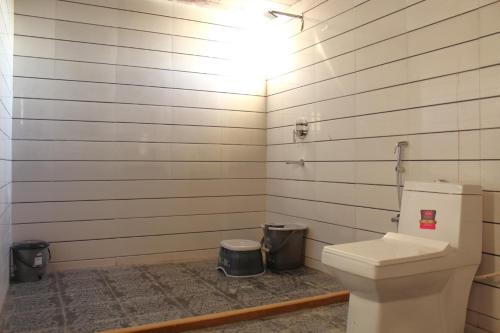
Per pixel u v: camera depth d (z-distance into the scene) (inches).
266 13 154.4
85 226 140.6
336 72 132.3
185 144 156.6
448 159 97.2
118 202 145.6
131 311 101.4
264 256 149.3
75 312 100.5
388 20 113.4
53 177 136.3
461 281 86.7
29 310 101.4
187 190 156.9
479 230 88.0
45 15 134.7
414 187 95.2
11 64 126.0
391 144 112.4
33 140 133.6
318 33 140.8
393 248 82.9
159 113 151.9
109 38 143.6
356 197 124.3
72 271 136.8
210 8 158.2
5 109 108.7
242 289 119.8
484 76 89.7
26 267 124.0
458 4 95.0
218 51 162.2
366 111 120.7
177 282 126.6
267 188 170.6
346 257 78.9
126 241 146.7
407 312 80.5
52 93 136.0
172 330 91.3
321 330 93.1
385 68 114.3
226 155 164.2
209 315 97.1
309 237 145.2
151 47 150.2
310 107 144.6
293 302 105.7
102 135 143.0
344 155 129.1
